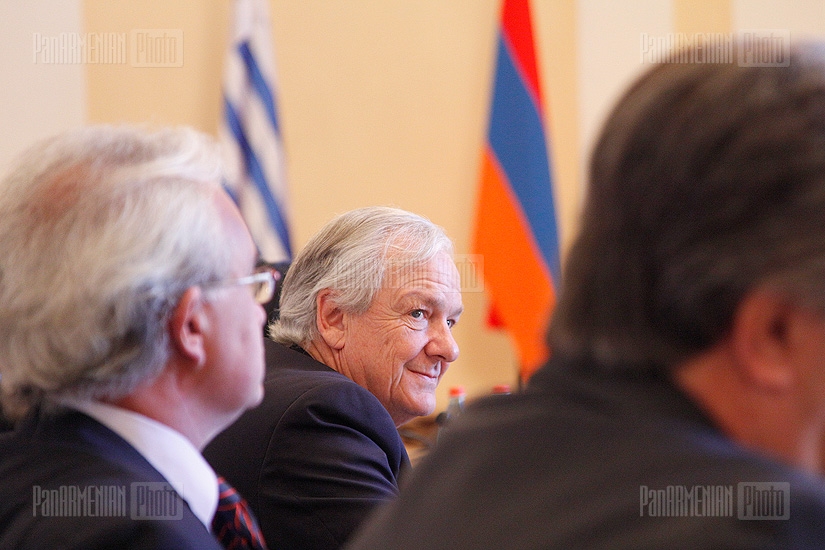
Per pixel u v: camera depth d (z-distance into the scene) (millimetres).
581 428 649
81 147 955
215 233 960
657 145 608
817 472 649
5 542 862
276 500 1424
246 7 4031
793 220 563
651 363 633
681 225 591
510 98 4297
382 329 1690
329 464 1435
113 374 912
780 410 619
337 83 4531
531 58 4289
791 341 590
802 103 577
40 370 911
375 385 1710
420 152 4695
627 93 659
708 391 628
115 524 842
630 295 625
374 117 4609
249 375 1012
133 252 893
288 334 1767
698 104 598
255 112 3965
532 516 611
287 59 4438
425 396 1730
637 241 618
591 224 657
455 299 1756
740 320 591
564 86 4820
